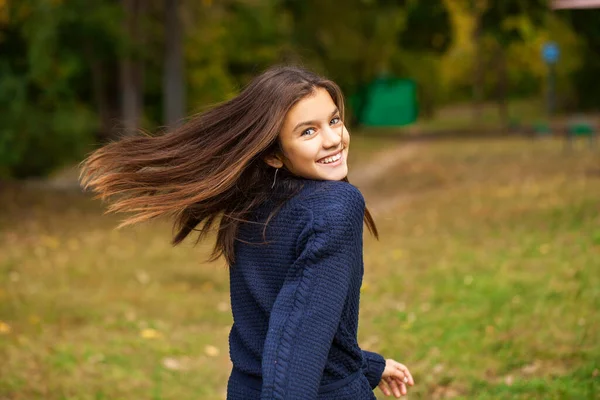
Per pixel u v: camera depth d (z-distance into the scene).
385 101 45.50
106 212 2.44
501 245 10.20
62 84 18.77
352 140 35.34
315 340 2.08
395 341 6.48
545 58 41.56
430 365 5.82
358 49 37.31
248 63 30.62
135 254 11.20
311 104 2.31
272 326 2.11
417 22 29.02
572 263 8.42
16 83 18.14
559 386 5.05
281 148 2.33
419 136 37.31
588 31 21.78
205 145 2.39
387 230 12.56
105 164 2.46
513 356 5.76
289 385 2.03
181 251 11.29
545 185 15.84
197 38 27.39
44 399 5.44
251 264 2.33
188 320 7.97
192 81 27.30
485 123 45.12
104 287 9.27
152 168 2.41
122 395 5.59
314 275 2.14
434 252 10.31
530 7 22.06
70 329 7.41
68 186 18.17
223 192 2.40
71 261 10.70
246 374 2.32
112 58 19.47
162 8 23.44
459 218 13.03
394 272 9.26
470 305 7.34
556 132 30.84
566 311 6.64
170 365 6.39
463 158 24.73
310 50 35.25
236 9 29.33
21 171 19.86
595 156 21.53
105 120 21.72
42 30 17.72
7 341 6.80
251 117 2.32
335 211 2.21
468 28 40.75
